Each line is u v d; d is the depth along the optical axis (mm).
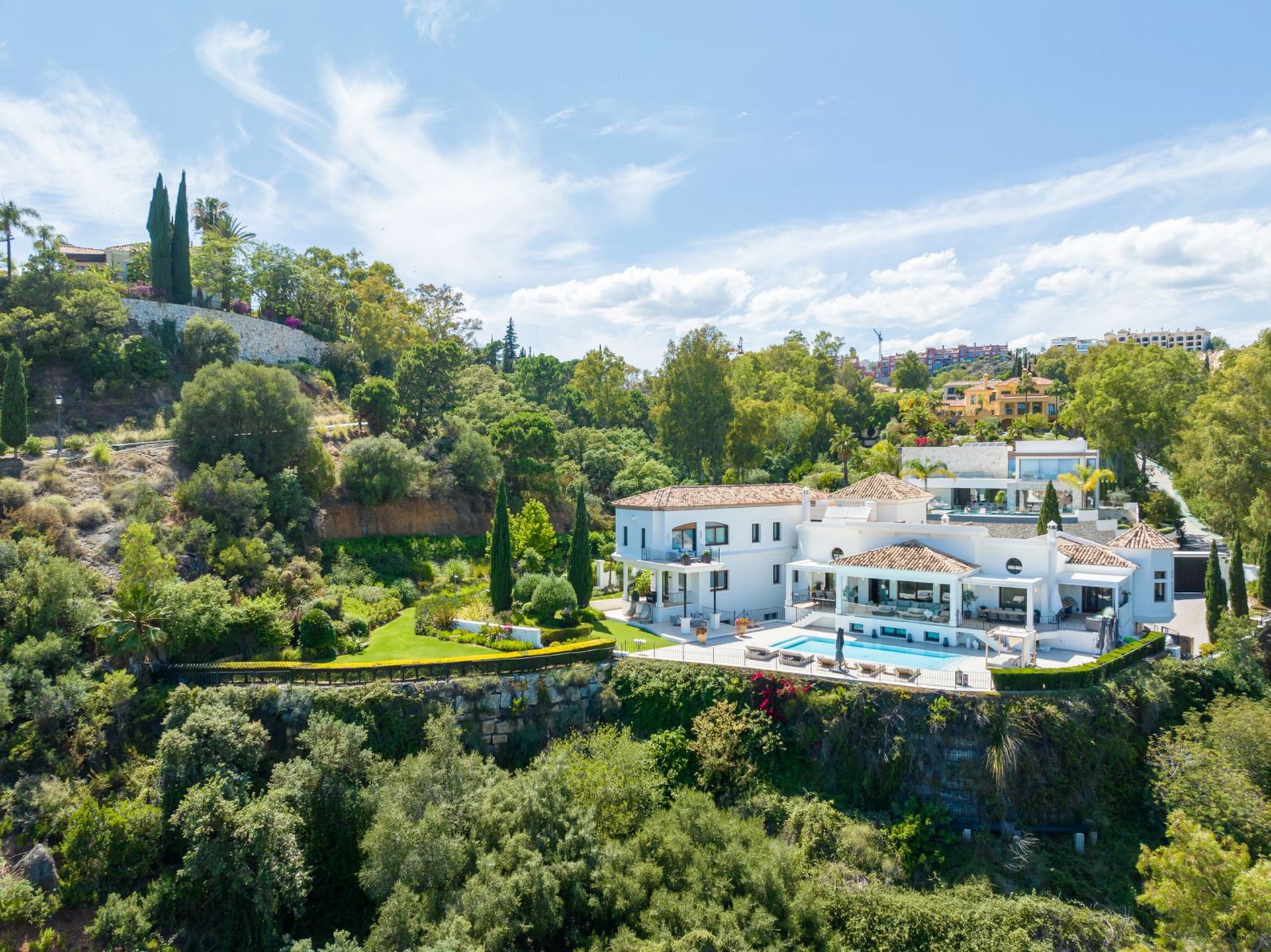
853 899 25531
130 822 25297
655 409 86750
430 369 72500
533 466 66688
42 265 59938
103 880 24750
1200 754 29188
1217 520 58781
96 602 33375
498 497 44344
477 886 22844
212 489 44688
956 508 73625
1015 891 26359
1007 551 41500
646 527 46906
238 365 53594
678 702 33688
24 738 27500
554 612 42250
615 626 44250
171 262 72625
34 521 36875
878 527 45688
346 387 81000
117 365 58250
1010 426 115250
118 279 81000
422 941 22016
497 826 25016
